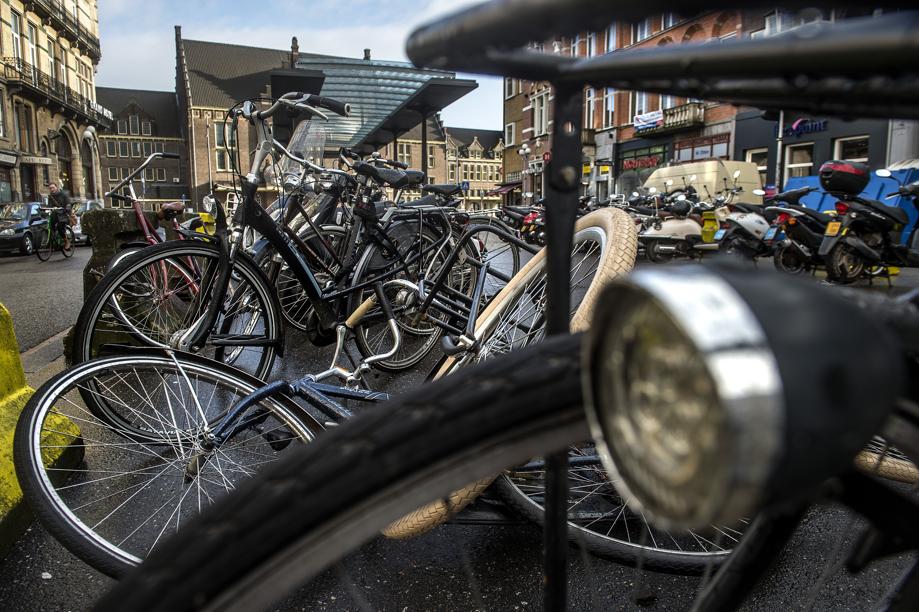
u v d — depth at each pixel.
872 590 1.68
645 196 13.24
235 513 0.56
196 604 0.55
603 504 1.84
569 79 0.68
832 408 0.32
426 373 3.93
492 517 1.81
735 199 14.20
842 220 6.80
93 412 2.23
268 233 3.35
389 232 4.35
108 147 84.75
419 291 2.90
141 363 1.94
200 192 69.44
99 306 2.87
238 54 74.56
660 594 1.71
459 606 1.68
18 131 35.75
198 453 1.87
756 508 0.32
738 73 0.45
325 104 3.42
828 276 7.04
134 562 1.62
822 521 2.02
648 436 0.38
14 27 35.75
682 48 0.51
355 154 4.68
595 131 28.84
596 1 0.45
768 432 0.30
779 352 0.32
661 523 0.38
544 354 0.60
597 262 2.11
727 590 0.71
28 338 4.96
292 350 4.52
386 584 1.78
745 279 0.36
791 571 1.77
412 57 0.66
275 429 2.01
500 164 90.25
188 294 3.41
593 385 0.43
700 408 0.33
